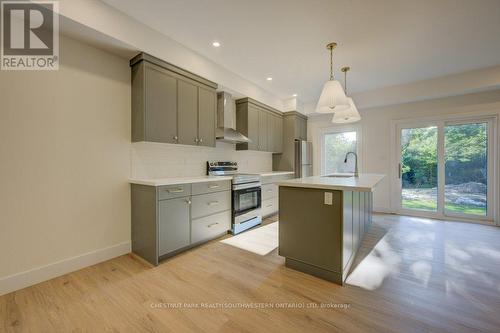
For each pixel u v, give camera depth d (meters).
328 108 2.53
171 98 2.71
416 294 1.76
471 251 2.58
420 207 4.32
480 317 1.50
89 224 2.27
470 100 3.80
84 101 2.21
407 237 3.08
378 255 2.50
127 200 2.58
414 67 3.41
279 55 3.02
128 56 2.48
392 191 4.52
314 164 5.50
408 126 4.39
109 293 1.78
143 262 2.35
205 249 2.70
